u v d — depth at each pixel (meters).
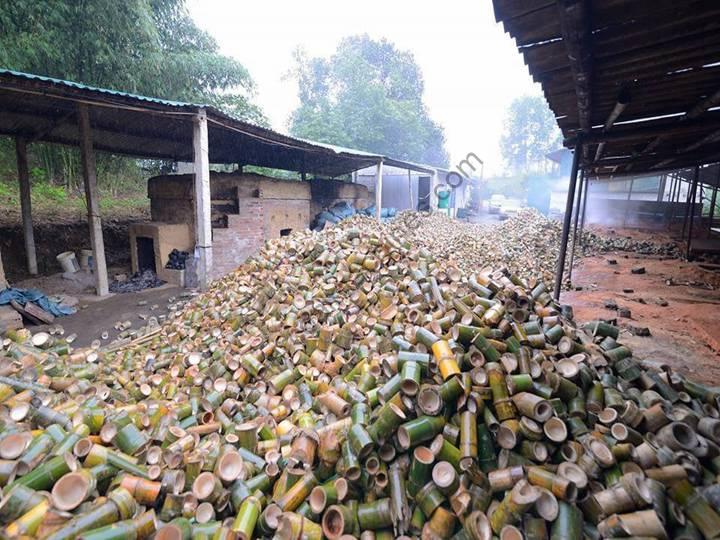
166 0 14.80
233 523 2.02
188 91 15.02
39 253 10.04
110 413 2.91
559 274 5.86
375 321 3.91
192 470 2.33
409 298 4.00
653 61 3.03
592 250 12.11
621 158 7.71
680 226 16.14
